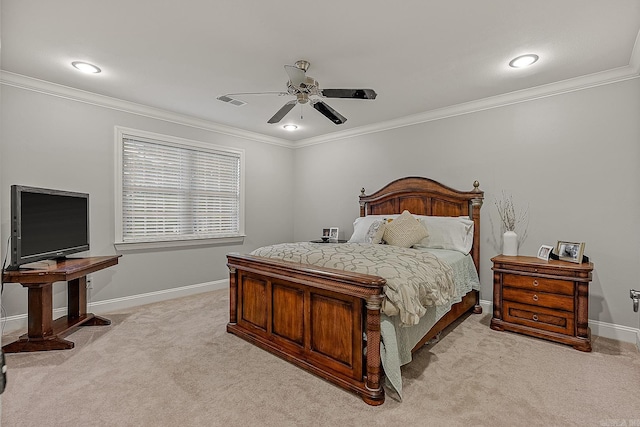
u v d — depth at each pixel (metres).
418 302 2.22
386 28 2.40
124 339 3.01
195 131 4.57
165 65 2.96
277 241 5.64
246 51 2.72
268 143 5.51
